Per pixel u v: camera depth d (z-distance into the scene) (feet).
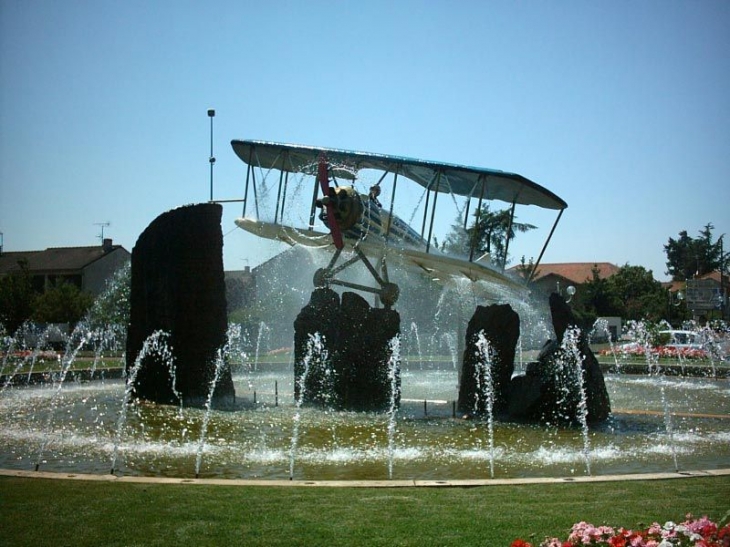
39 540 19.97
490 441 37.96
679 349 110.01
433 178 64.59
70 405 52.11
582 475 30.19
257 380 79.15
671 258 324.60
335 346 52.54
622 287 220.84
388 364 52.70
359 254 61.21
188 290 55.21
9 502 23.68
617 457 34.30
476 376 50.57
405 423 45.09
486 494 24.86
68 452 34.68
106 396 58.34
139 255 56.39
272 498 24.26
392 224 65.26
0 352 112.57
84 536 20.30
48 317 147.95
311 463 32.45
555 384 46.91
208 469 31.07
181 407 50.70
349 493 25.03
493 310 50.93
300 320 53.57
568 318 49.01
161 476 29.68
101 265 197.77
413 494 24.89
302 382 52.21
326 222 60.80
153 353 55.06
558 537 19.89
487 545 19.49
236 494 24.82
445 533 20.44
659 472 30.27
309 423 43.98
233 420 44.70
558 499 24.06
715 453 35.40
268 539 20.06
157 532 20.62
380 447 36.65
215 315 56.03
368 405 51.80
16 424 43.21
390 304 59.93
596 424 45.39
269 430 41.42
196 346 55.11
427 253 64.39
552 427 44.29
